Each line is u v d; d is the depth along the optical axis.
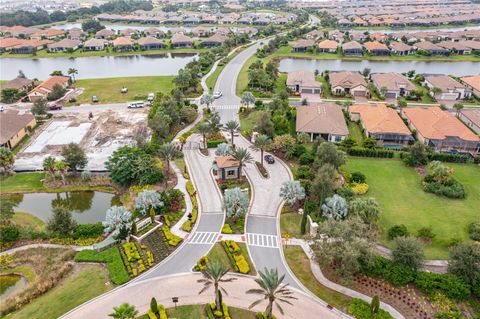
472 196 81.94
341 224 58.19
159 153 93.38
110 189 87.94
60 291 57.31
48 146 107.44
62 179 90.88
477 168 94.12
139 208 74.06
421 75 161.38
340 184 84.38
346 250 53.97
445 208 77.56
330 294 56.34
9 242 68.50
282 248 66.25
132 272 60.12
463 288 54.56
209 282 52.03
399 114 126.62
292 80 152.12
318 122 109.62
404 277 57.00
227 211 72.56
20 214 79.56
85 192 87.75
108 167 89.25
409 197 81.44
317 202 77.12
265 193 82.88
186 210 77.06
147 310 53.09
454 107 127.50
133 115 128.50
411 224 72.44
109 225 67.31
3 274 62.12
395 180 88.25
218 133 111.44
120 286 57.72
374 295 55.78
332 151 84.19
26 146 107.81
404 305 54.53
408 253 58.00
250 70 159.62
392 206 78.12
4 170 94.62
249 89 151.38
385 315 52.00
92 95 149.38
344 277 55.38
